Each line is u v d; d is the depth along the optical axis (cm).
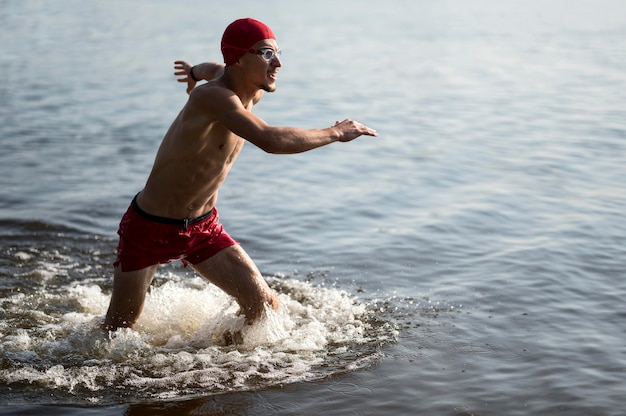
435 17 4234
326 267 1098
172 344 860
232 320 875
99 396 745
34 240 1192
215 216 871
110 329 859
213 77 934
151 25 3859
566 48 3203
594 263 1083
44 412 714
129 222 838
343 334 884
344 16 4219
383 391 748
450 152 1728
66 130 1919
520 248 1148
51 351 835
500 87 2494
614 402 723
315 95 2373
